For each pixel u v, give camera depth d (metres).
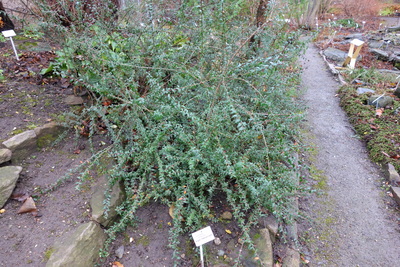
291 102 3.05
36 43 4.25
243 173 2.00
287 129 2.34
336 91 5.02
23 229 1.86
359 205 2.66
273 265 1.93
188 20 3.06
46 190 2.10
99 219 1.93
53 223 1.91
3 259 1.68
